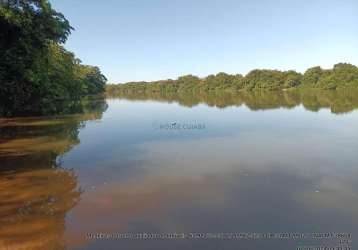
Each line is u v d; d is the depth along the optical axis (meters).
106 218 7.15
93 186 9.27
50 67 32.00
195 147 14.80
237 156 12.86
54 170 10.93
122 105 50.75
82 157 12.88
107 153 13.64
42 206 7.80
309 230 6.49
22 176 10.25
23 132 19.39
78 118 27.91
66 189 8.99
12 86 24.62
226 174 10.41
